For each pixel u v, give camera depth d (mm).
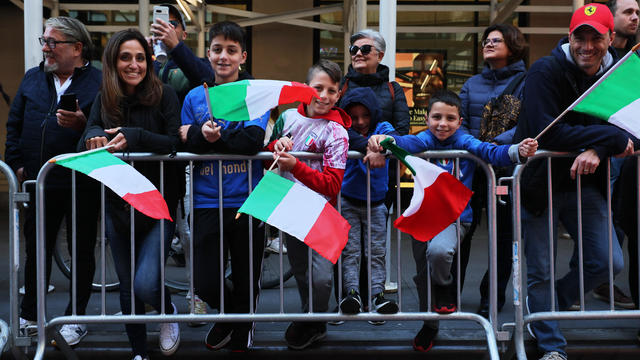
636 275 3654
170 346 3404
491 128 3865
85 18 9438
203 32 8461
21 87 3809
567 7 8297
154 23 3672
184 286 4641
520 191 3324
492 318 3252
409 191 8516
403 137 3316
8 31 9867
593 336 3658
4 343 3242
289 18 8344
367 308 3668
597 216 3273
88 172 2939
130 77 3117
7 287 4855
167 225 3289
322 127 3205
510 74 3959
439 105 3256
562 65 3176
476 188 3764
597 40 3053
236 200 3254
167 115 3227
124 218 3195
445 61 9688
